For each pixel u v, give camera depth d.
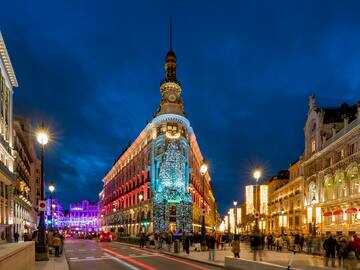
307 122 72.88
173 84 70.94
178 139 68.12
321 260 26.30
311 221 67.12
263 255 31.95
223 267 23.31
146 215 70.94
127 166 91.12
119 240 69.19
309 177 70.00
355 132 50.06
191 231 61.12
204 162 35.03
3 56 52.34
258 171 29.38
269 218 105.06
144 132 72.69
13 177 51.94
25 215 76.88
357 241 23.02
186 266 24.45
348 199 51.47
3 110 54.66
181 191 66.62
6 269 10.38
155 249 42.66
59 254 31.55
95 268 23.50
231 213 96.94
